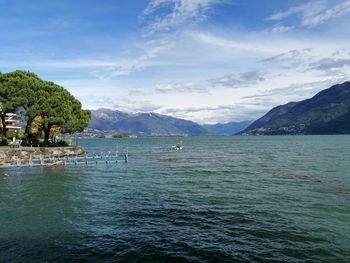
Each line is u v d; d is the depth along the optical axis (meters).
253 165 61.19
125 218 23.66
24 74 72.81
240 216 24.06
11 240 19.05
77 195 32.22
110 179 43.62
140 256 16.70
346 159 69.62
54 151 71.25
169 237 19.53
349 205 27.16
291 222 22.42
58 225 21.95
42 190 35.03
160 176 46.72
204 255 16.84
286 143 173.62
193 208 26.56
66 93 80.56
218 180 42.12
